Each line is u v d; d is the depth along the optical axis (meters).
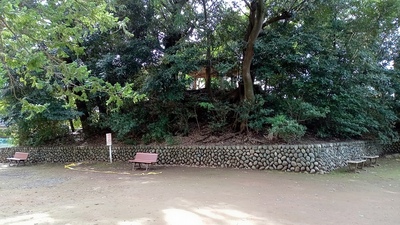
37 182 8.98
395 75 13.18
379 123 12.56
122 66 11.71
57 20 3.88
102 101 13.98
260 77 11.99
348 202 5.94
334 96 10.93
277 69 11.65
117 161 12.68
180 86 11.77
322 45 11.45
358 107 11.70
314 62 10.84
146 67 12.52
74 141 14.87
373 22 11.97
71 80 4.48
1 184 8.74
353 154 11.59
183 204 5.74
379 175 9.23
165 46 13.01
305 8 10.62
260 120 11.10
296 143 10.32
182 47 11.55
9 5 3.04
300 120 10.95
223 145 11.13
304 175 9.01
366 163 11.20
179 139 12.37
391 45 13.70
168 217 4.86
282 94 12.20
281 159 9.87
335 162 10.27
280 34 11.74
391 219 4.84
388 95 13.23
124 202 6.00
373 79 11.92
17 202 6.31
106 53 12.52
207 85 13.48
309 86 11.04
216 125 11.93
